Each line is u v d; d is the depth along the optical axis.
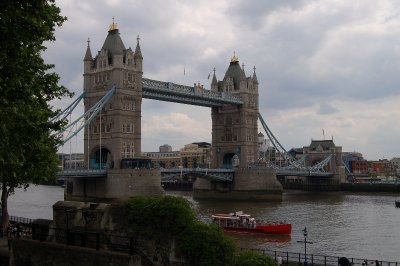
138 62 137.25
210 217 103.12
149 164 131.00
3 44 27.17
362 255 64.50
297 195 190.62
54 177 58.03
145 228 34.72
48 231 38.69
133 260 30.75
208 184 173.25
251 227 81.38
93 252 32.16
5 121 27.80
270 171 164.75
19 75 29.33
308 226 91.12
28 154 38.94
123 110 132.62
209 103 167.00
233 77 180.50
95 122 136.38
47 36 33.31
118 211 35.81
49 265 34.34
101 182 124.19
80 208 37.53
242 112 175.50
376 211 120.00
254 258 33.31
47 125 32.78
